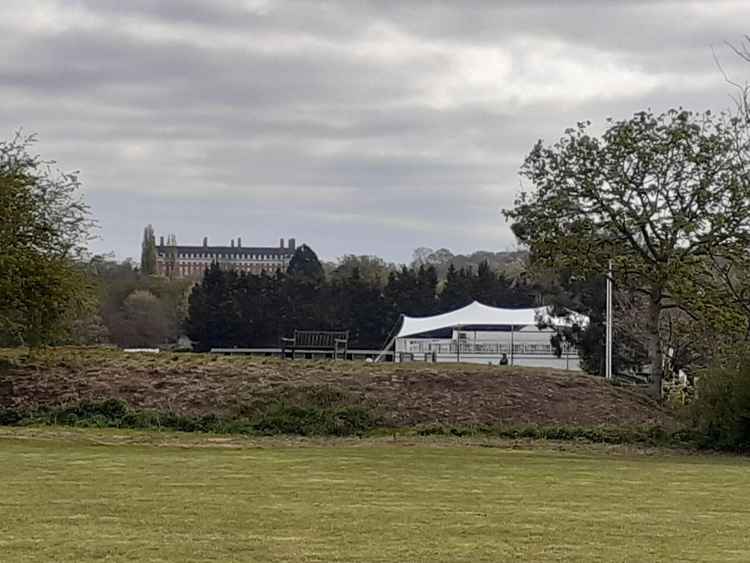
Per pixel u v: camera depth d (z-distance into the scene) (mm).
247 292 103125
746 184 38094
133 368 40656
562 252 40344
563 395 39125
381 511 17234
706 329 43438
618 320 59781
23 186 38938
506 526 15820
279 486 20578
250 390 38438
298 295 104375
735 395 32094
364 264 128000
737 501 19688
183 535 14430
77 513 16375
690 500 19781
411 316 97000
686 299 38906
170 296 109938
